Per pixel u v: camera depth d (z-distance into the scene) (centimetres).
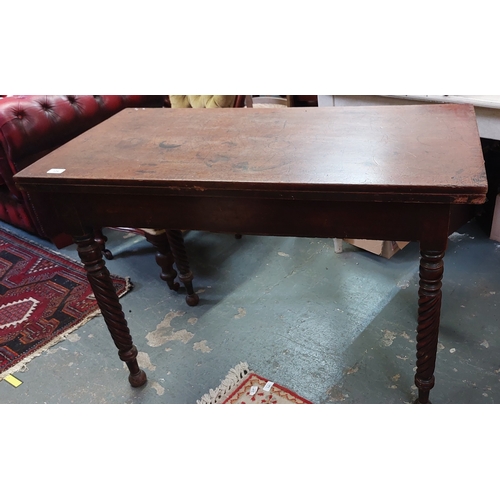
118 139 146
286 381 164
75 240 140
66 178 124
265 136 137
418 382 141
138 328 196
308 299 199
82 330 198
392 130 131
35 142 219
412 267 210
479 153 112
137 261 240
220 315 197
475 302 185
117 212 131
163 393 165
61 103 226
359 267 215
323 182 106
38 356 188
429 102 184
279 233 121
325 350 174
